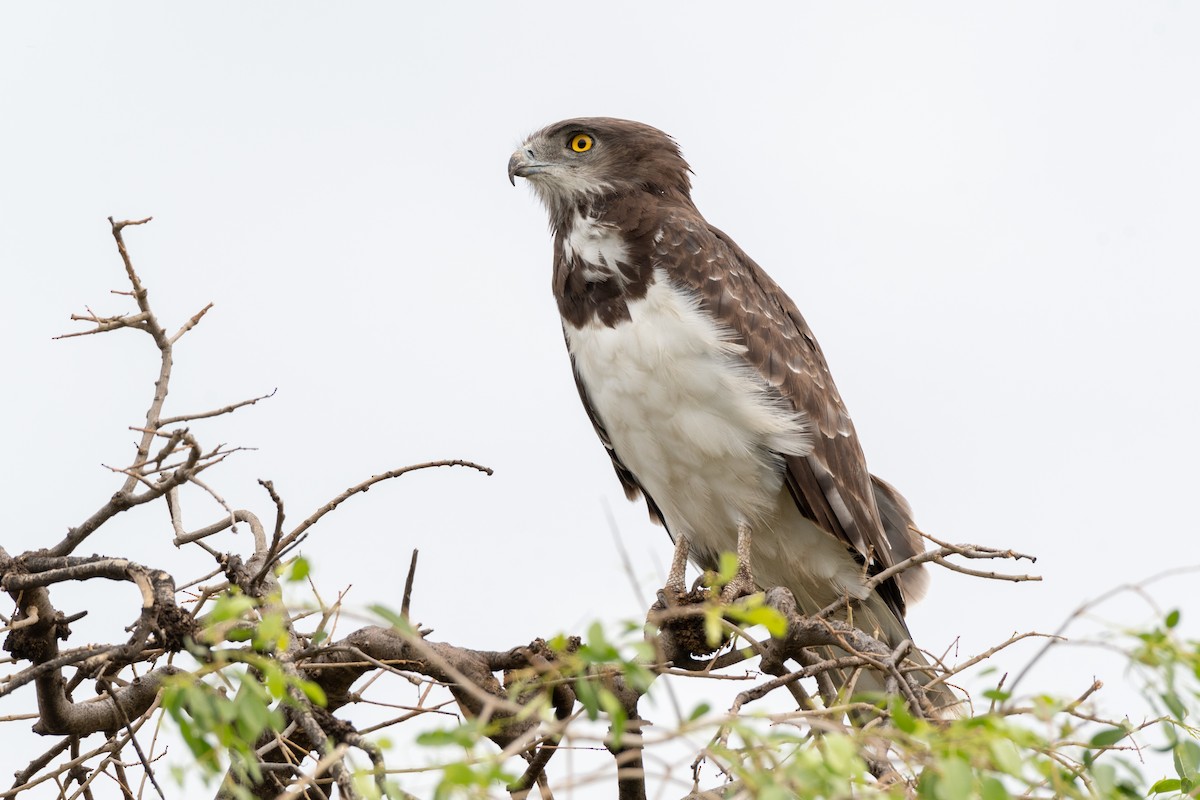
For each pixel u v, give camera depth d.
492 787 5.93
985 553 10.57
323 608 6.82
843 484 14.38
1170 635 6.29
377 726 8.98
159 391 9.58
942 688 9.25
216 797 8.88
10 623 9.13
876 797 5.98
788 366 14.14
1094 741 6.66
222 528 9.75
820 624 9.94
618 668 6.55
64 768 9.55
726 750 6.05
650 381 13.84
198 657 8.52
